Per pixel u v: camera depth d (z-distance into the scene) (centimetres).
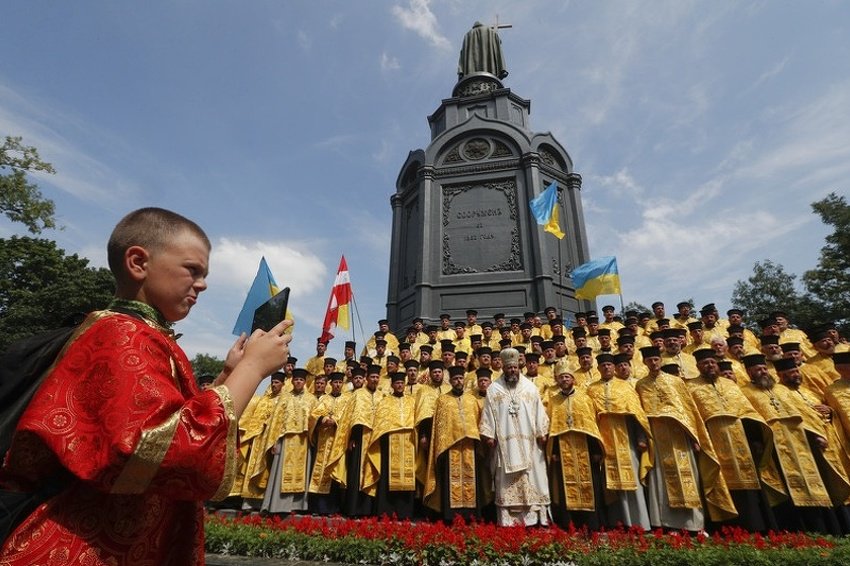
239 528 688
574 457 786
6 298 2933
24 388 151
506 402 791
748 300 3275
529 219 1861
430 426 959
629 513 745
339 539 625
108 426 123
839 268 2819
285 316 191
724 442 762
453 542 590
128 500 141
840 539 590
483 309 1767
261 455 988
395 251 2116
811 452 742
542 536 611
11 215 2203
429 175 2014
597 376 1048
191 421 134
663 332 1112
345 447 934
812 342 963
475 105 2209
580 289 1627
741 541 586
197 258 185
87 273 3070
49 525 127
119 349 138
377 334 1578
